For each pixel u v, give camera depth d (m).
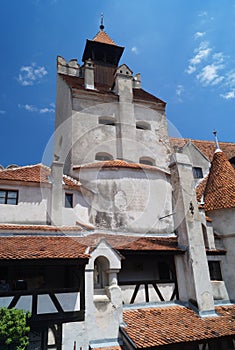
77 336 9.75
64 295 10.09
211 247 14.01
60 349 9.50
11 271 12.16
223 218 14.87
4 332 7.62
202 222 14.26
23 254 9.73
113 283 10.90
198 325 10.62
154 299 12.16
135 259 13.22
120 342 9.91
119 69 20.30
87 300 10.25
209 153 22.12
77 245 11.34
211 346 11.78
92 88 20.19
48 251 10.29
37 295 9.77
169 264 13.30
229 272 13.95
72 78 21.77
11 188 13.35
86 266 10.63
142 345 8.89
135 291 11.92
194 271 12.46
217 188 15.85
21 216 13.02
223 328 10.55
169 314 11.30
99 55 24.50
